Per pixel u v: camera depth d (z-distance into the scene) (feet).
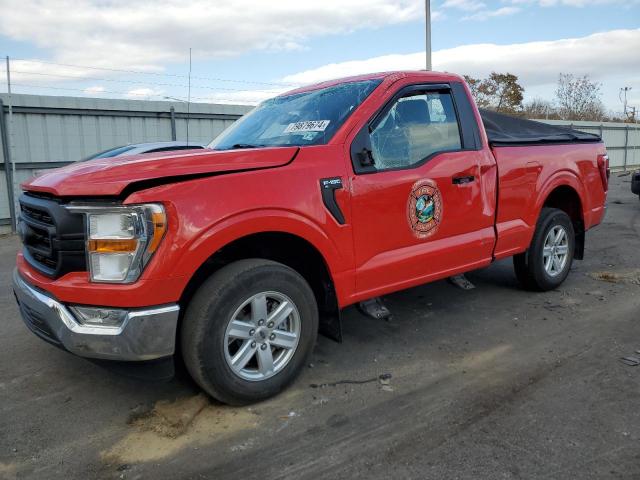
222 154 10.40
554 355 12.85
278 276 10.61
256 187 10.18
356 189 11.62
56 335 9.78
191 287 10.44
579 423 9.80
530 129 17.75
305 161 11.03
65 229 9.49
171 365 9.82
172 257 9.23
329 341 14.05
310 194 10.86
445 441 9.36
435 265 13.41
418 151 13.08
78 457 9.23
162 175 9.39
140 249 9.12
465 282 16.61
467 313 15.99
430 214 13.05
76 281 9.46
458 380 11.69
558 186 17.02
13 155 38.68
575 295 17.52
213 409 10.63
